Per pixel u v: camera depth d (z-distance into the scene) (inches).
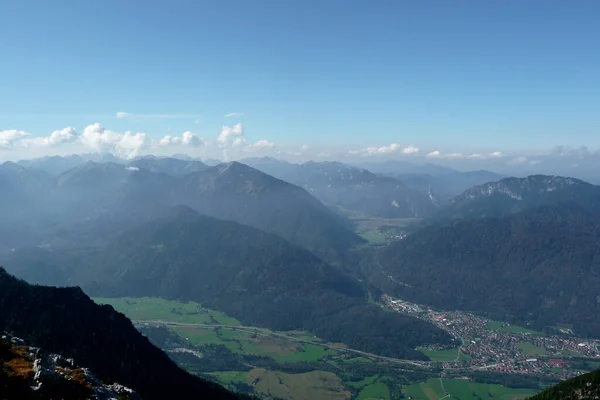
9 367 3415.4
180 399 6348.4
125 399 3954.2
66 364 3937.0
